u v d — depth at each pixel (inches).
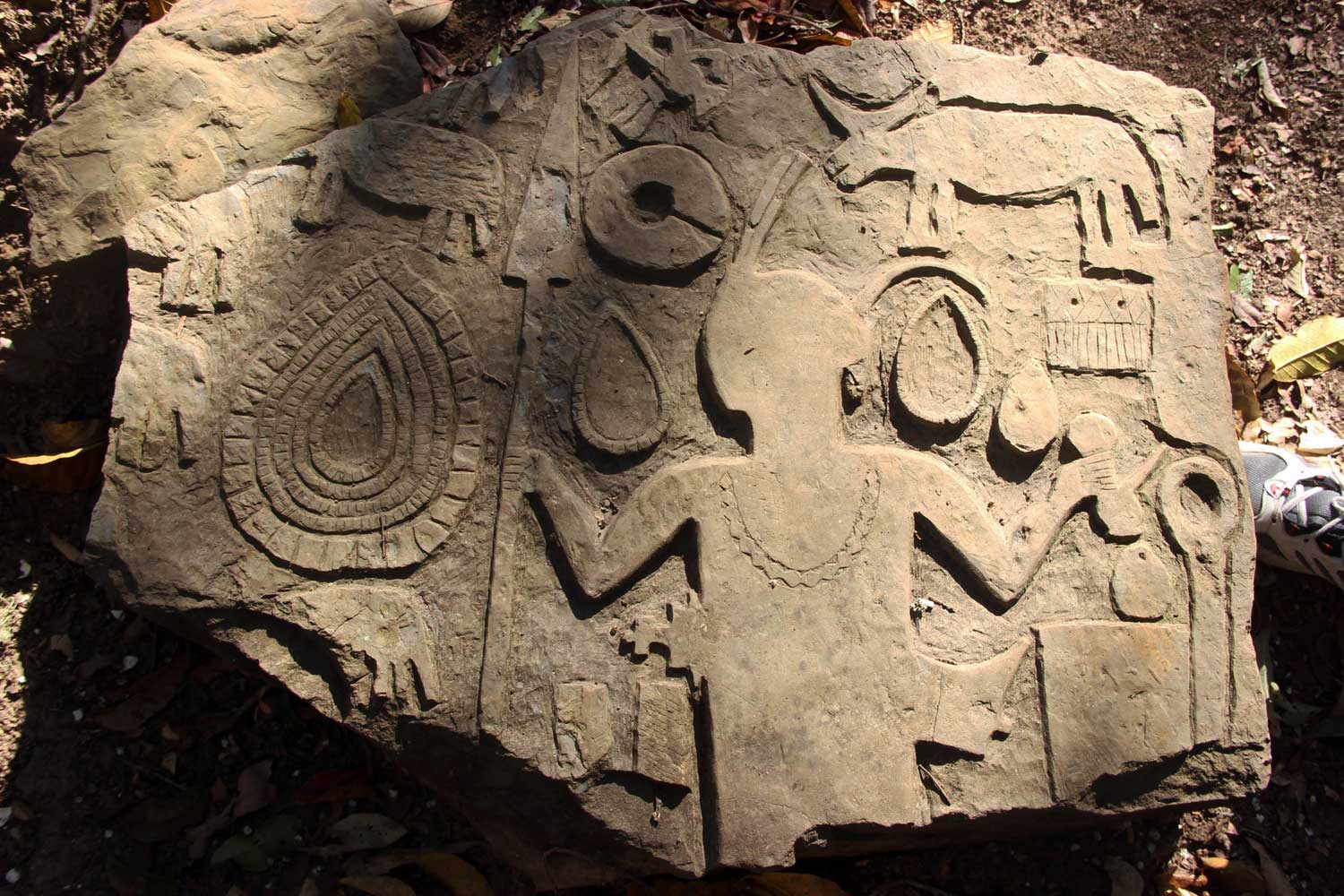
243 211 77.3
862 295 80.7
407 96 89.8
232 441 73.0
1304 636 102.0
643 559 73.4
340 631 71.2
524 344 76.2
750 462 75.7
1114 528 79.3
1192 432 82.1
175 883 84.9
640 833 71.2
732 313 78.0
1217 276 86.0
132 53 86.3
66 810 86.4
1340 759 97.7
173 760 88.2
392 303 76.4
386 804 87.7
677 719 71.8
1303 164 121.4
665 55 83.2
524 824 75.2
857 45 86.0
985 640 76.5
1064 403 81.6
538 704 71.1
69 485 93.5
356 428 74.5
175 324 75.0
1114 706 76.4
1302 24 125.7
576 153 80.5
